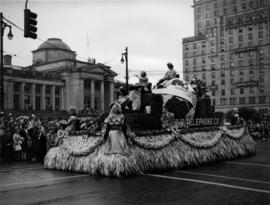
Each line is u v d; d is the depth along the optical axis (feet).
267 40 305.94
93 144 33.12
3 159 49.88
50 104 280.92
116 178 30.12
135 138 32.53
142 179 29.58
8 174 33.88
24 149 51.31
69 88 287.07
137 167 31.63
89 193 24.31
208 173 33.01
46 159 38.32
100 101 308.81
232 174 32.37
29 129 51.83
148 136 34.32
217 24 335.67
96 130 35.53
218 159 43.14
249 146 51.72
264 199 22.41
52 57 321.73
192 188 25.81
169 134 36.99
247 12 321.32
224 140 46.01
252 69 312.91
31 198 23.00
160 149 34.88
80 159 34.17
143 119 36.37
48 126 52.85
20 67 297.74
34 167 40.01
